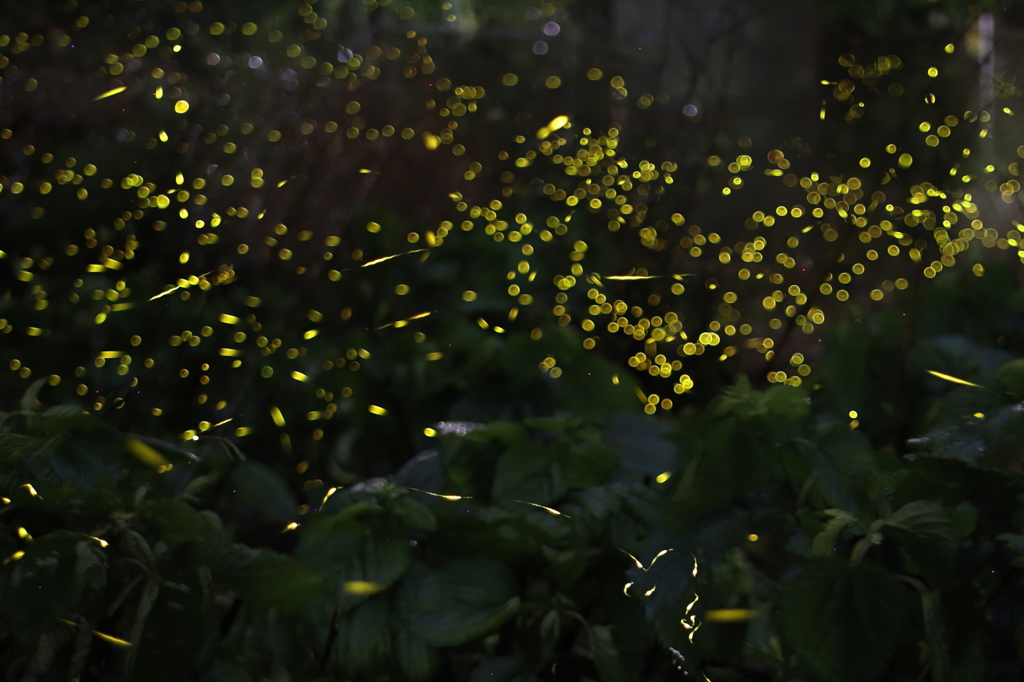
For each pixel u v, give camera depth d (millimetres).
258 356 2746
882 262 3785
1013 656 2010
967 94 2908
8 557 1938
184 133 3133
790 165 3748
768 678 2074
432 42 4789
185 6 3973
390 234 3158
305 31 4184
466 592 2006
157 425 2521
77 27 3896
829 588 1914
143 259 3049
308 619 1997
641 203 3463
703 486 1997
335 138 3410
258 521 2365
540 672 2059
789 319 2865
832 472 1976
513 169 4035
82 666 1967
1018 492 1985
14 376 2850
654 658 2070
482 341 2596
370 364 2625
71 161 3475
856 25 5809
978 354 2479
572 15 5508
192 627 1961
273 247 3094
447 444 2182
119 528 1951
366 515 2027
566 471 2092
